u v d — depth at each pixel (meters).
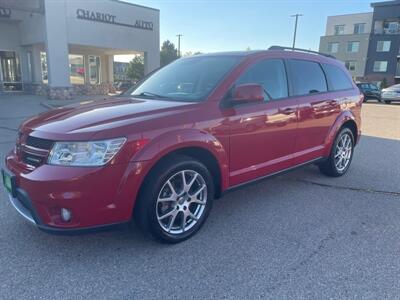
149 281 2.56
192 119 3.07
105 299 2.36
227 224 3.56
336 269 2.76
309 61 4.56
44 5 16.78
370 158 6.64
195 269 2.73
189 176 3.16
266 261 2.86
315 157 4.64
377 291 2.48
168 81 3.94
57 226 2.58
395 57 47.44
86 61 25.67
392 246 3.14
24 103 15.79
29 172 2.66
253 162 3.71
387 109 19.44
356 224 3.60
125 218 2.75
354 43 50.50
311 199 4.31
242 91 3.26
